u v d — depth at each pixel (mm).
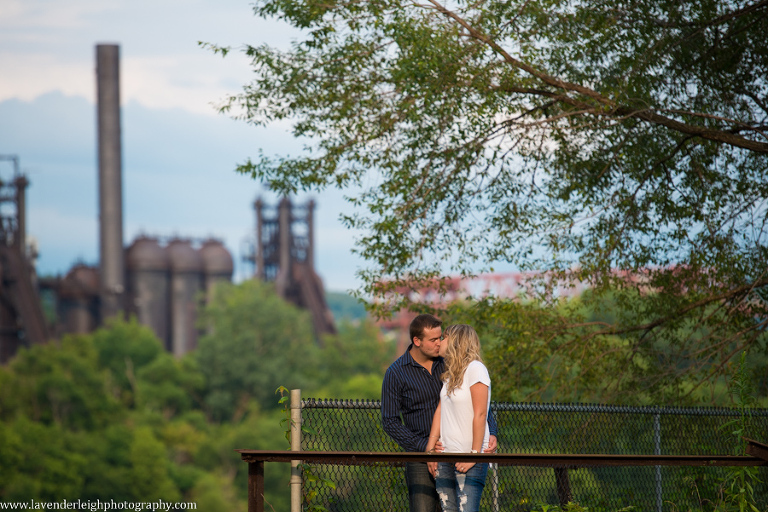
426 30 34562
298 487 19734
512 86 38125
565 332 41250
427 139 38938
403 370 19641
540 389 41031
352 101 38469
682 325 40844
